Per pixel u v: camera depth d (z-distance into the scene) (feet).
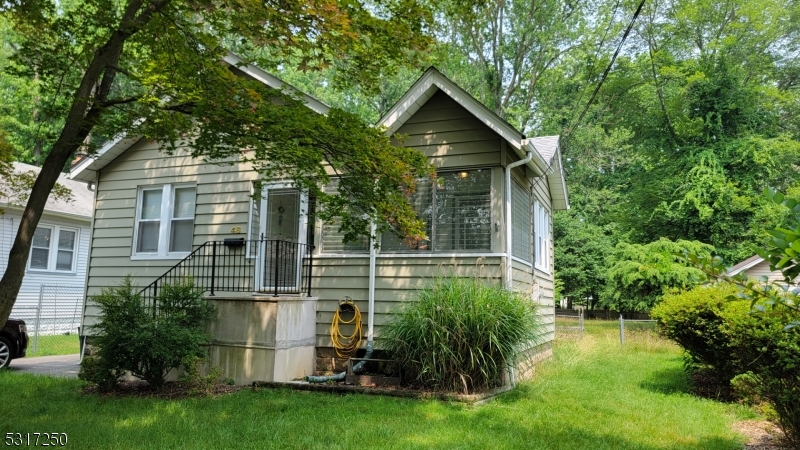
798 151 62.39
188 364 22.18
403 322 22.61
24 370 30.01
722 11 73.72
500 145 25.07
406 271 25.85
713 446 15.46
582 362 33.06
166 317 23.50
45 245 50.14
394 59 19.98
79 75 21.39
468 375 21.40
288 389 22.88
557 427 17.12
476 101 24.47
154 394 22.20
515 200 27.76
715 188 60.59
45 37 20.07
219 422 17.39
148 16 18.94
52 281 50.39
